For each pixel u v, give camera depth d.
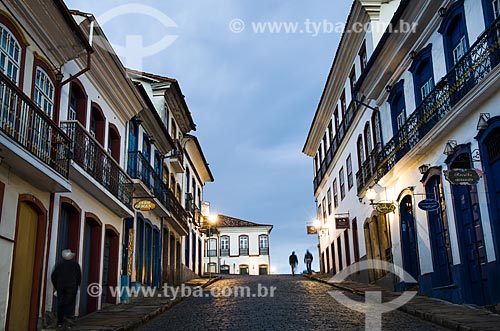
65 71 12.49
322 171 31.20
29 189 10.44
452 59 13.21
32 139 9.95
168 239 23.19
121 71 15.01
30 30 10.72
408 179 15.75
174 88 23.77
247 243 55.25
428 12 13.95
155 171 21.19
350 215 23.75
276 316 11.84
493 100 10.89
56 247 11.65
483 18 11.48
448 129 12.68
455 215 12.70
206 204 36.19
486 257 11.30
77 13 13.32
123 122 17.00
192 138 28.28
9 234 9.60
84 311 13.15
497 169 10.93
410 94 15.65
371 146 19.98
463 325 9.23
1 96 8.88
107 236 15.38
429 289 14.39
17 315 9.98
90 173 12.63
